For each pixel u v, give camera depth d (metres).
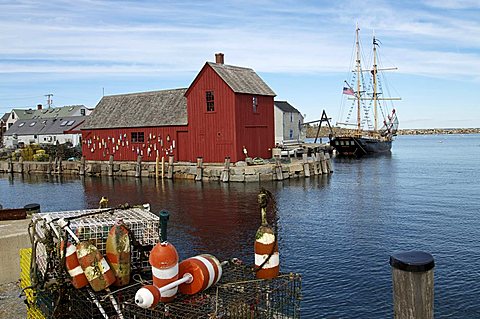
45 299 6.92
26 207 12.58
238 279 6.74
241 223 20.70
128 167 42.16
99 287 6.21
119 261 6.38
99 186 36.78
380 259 15.22
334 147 72.06
